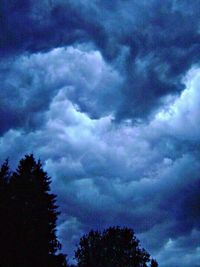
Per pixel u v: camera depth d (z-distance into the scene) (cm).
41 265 2455
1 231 2247
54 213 3450
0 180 2603
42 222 2625
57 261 3020
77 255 4800
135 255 4806
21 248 2288
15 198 2511
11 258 2216
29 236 2378
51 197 3516
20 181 2659
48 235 3108
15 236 2280
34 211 2545
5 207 2314
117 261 4700
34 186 2723
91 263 4681
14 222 2320
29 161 3738
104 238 4878
